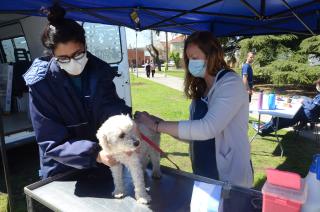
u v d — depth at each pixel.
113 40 6.02
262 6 3.11
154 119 2.16
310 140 7.15
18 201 4.18
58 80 1.83
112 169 1.78
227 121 2.07
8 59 8.04
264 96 7.02
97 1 2.99
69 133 1.94
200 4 3.17
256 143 6.93
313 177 1.37
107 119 1.86
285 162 5.77
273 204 1.36
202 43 2.19
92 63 1.99
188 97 2.55
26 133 5.23
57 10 1.77
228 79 2.10
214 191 1.53
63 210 1.69
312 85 17.73
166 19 3.66
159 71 40.16
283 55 17.36
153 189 1.91
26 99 6.85
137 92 17.11
